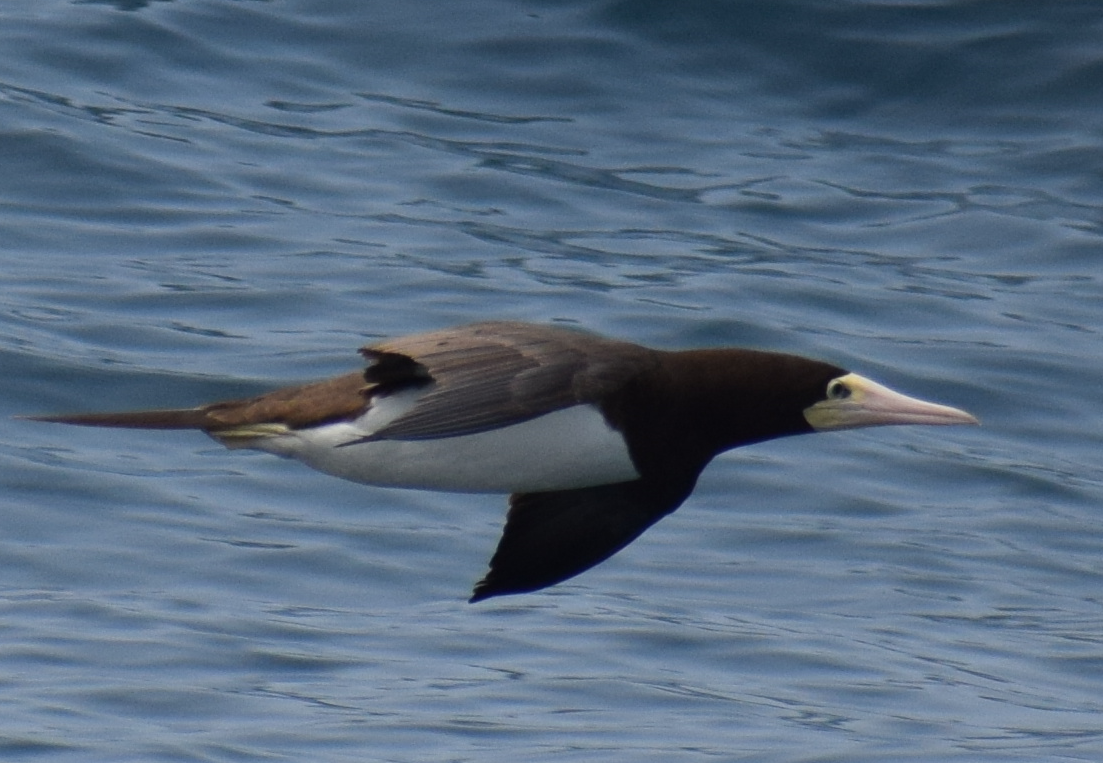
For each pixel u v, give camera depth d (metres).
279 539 13.48
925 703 12.01
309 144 19.33
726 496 14.76
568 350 8.59
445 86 20.34
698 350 9.18
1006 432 16.00
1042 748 11.47
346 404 8.74
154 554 13.20
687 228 18.73
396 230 18.17
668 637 12.69
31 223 17.64
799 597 13.43
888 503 14.82
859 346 16.94
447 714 11.48
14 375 15.12
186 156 18.86
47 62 20.06
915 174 19.77
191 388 15.20
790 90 20.58
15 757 10.70
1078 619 13.37
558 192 19.09
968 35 20.98
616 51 20.69
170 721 11.25
